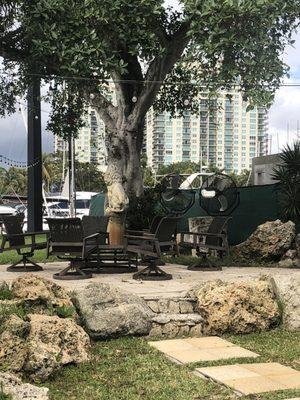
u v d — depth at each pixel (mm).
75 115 15492
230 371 5344
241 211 15250
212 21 9328
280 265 11992
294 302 7152
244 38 9672
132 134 12820
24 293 6078
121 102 12773
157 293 7605
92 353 5879
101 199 21797
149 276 9492
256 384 4957
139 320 6586
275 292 7348
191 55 9938
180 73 14602
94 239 10000
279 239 12297
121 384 4996
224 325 6746
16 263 10773
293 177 13711
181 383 5008
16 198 45562
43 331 5398
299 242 12125
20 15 10922
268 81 9984
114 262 10828
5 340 5047
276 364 5613
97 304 6473
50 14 9992
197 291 7312
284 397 4633
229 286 7090
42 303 6090
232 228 15562
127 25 10156
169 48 11758
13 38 12258
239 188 15211
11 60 12523
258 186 14641
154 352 6027
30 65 12250
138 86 12797
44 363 5043
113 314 6445
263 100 9891
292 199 13312
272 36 10148
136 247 9859
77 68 10109
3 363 4941
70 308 6156
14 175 57188
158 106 15648
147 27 10555
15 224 10672
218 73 10133
